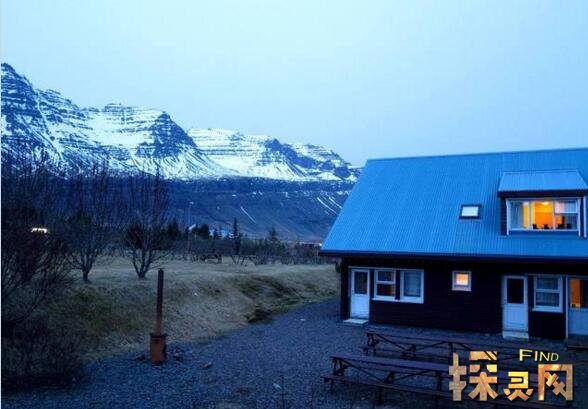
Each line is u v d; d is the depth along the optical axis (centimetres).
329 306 2698
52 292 1407
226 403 1130
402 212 2350
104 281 1991
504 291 1997
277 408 1102
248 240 6072
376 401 1153
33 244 1316
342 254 2186
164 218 2425
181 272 2617
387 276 2206
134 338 1664
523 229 2030
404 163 2748
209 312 2133
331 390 1220
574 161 2364
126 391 1195
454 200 2334
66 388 1196
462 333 2000
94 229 2022
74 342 1366
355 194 2589
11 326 1304
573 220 1980
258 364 1472
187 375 1345
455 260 2000
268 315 2386
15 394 1139
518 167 2438
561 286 1908
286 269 3694
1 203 1360
